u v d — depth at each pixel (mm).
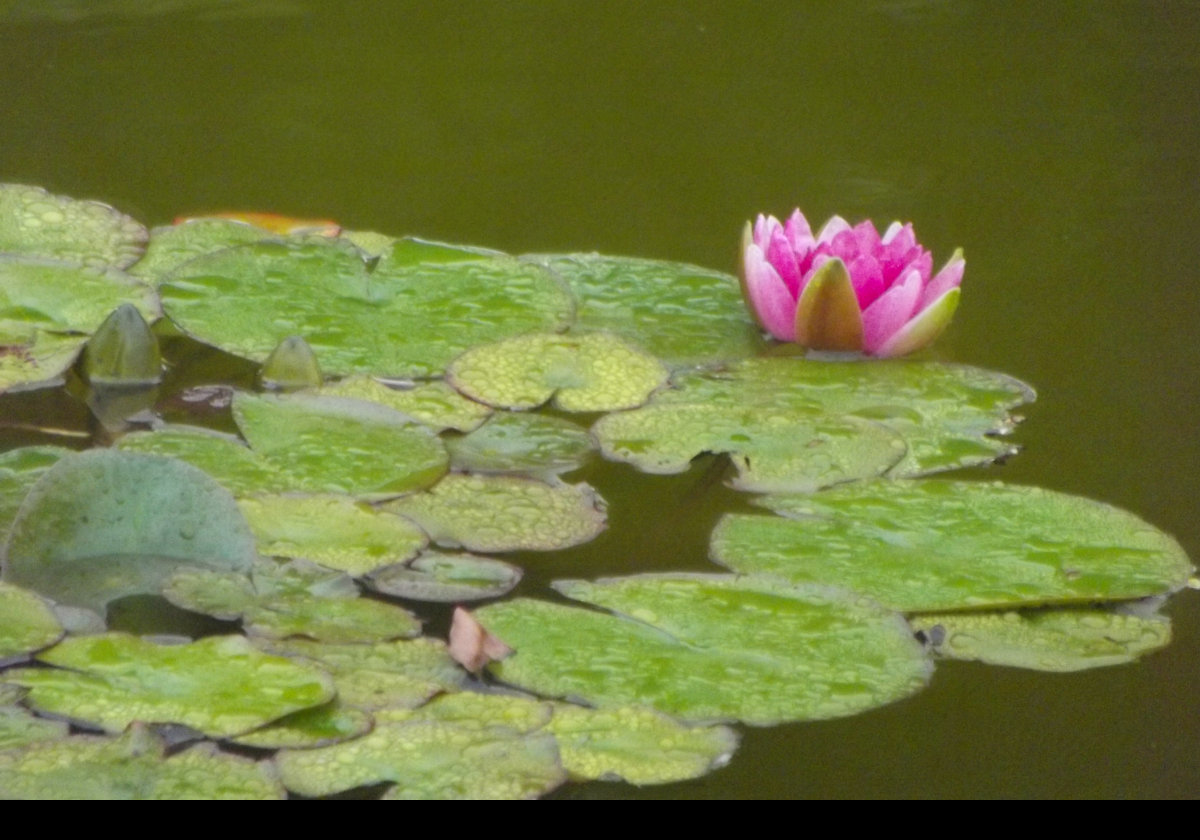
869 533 2877
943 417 3002
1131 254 3268
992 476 2957
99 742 2689
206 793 2672
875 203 3348
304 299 3066
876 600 2822
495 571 2830
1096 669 2805
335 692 2729
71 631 2756
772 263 3088
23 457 2885
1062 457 2982
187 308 3039
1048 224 3314
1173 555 2869
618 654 2775
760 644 2787
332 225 3211
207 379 3008
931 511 2898
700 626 2797
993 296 3191
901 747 2756
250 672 2730
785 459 2943
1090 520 2896
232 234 3158
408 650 2764
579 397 2992
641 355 3039
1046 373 3084
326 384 2984
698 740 2725
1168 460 2984
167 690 2719
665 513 2900
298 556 2820
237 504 2836
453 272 3115
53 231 3119
